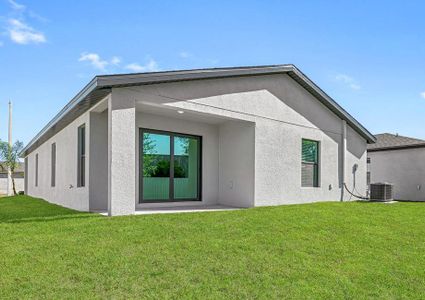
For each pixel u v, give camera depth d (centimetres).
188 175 1243
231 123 1260
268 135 1225
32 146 1972
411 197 1853
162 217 828
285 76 1309
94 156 1027
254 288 444
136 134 1095
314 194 1404
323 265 543
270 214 916
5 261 498
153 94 926
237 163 1229
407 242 705
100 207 1027
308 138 1391
